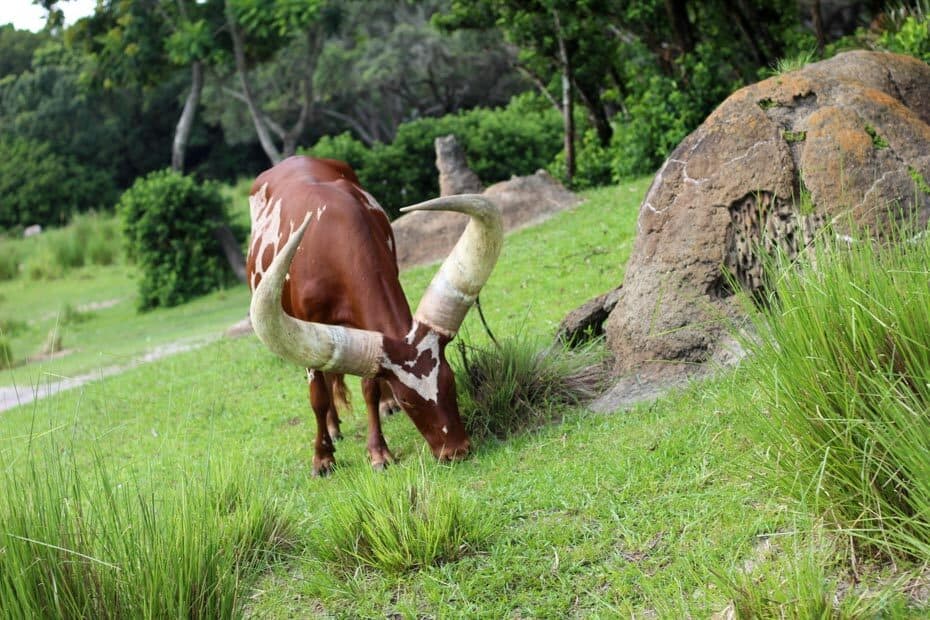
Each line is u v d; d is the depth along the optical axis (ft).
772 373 13.24
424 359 18.62
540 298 32.22
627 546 14.23
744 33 55.93
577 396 21.11
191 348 44.70
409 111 158.92
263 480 19.38
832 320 12.46
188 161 171.01
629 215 40.98
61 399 35.29
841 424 12.20
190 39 76.79
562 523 15.35
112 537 12.96
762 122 20.85
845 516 12.36
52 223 142.10
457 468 18.58
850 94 20.51
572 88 60.95
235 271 69.05
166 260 67.77
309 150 73.82
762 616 11.00
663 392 19.76
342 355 18.06
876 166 19.62
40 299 77.77
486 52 137.28
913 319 11.96
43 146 144.97
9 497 12.32
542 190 50.21
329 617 14.37
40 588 12.04
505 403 20.70
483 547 15.29
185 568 12.87
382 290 19.33
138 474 20.56
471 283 18.74
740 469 14.56
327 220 20.11
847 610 10.93
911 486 11.61
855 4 64.95
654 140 54.34
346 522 15.94
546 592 13.70
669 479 15.60
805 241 19.67
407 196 70.85
